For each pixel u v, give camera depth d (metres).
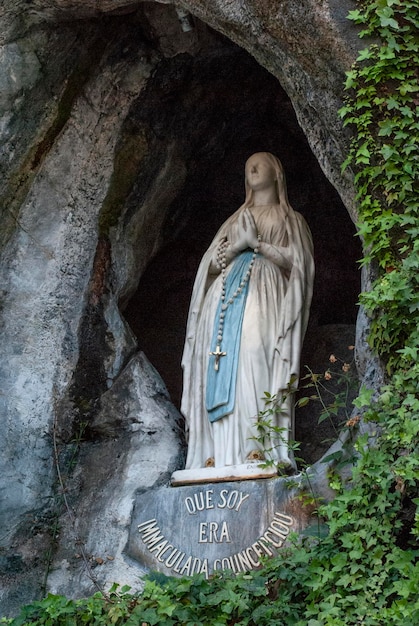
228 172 9.45
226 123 9.23
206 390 7.87
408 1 7.14
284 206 8.34
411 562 6.53
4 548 7.86
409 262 6.89
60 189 8.52
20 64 8.26
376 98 7.09
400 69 7.08
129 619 6.91
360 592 6.58
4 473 8.07
